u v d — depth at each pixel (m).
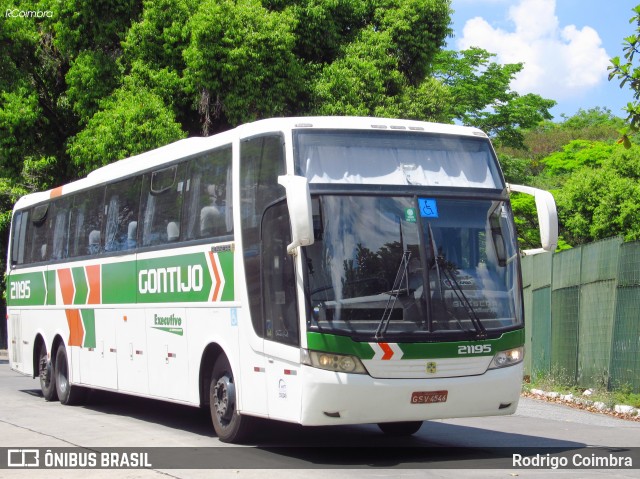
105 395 16.94
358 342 9.29
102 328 14.65
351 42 29.91
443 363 9.53
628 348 14.80
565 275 17.52
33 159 28.38
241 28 26.08
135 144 25.67
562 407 15.45
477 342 9.70
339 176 9.84
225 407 11.09
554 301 18.09
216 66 25.95
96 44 27.78
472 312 9.77
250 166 10.62
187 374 11.91
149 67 27.06
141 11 28.16
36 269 17.72
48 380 16.88
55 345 16.72
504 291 10.07
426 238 9.80
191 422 13.60
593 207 41.44
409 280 9.60
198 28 25.70
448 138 10.49
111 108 26.48
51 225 17.27
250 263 10.45
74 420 13.75
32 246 18.20
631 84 10.40
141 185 13.61
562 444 11.12
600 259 15.90
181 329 12.09
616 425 13.09
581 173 42.56
